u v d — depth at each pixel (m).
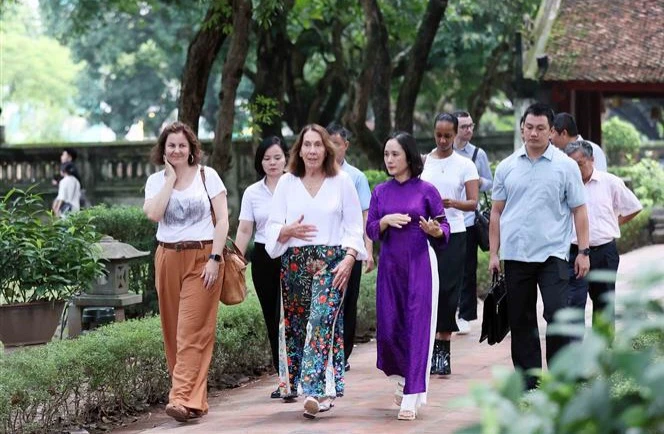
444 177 10.97
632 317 2.79
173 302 9.09
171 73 50.12
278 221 8.88
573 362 2.68
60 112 70.44
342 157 10.88
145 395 9.96
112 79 51.47
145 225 15.24
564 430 2.66
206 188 8.98
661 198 30.47
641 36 26.50
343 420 8.55
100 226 15.06
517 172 8.77
